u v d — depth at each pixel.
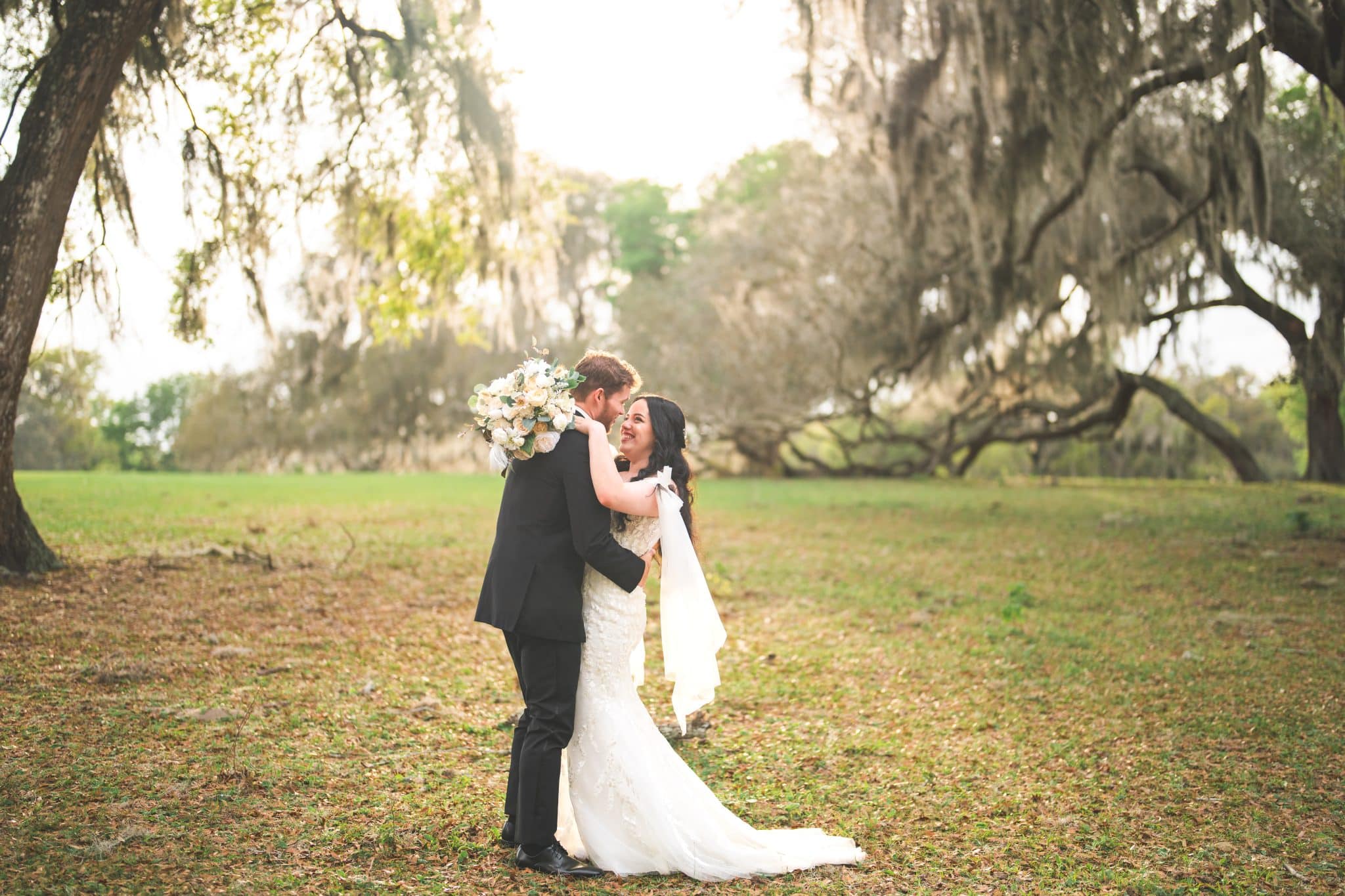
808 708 5.55
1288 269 16.17
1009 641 7.06
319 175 12.25
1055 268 18.98
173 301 10.95
